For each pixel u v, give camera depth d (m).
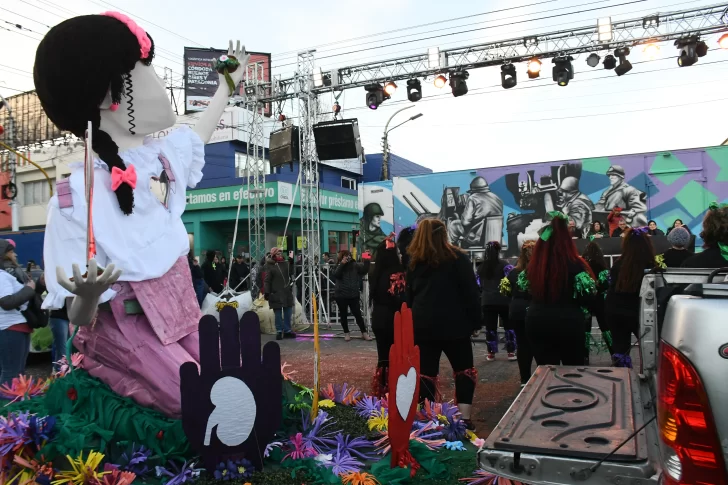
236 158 26.88
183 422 2.80
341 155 12.65
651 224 11.59
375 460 3.36
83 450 2.86
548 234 4.04
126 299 3.29
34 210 23.52
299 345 9.56
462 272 4.11
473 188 14.73
